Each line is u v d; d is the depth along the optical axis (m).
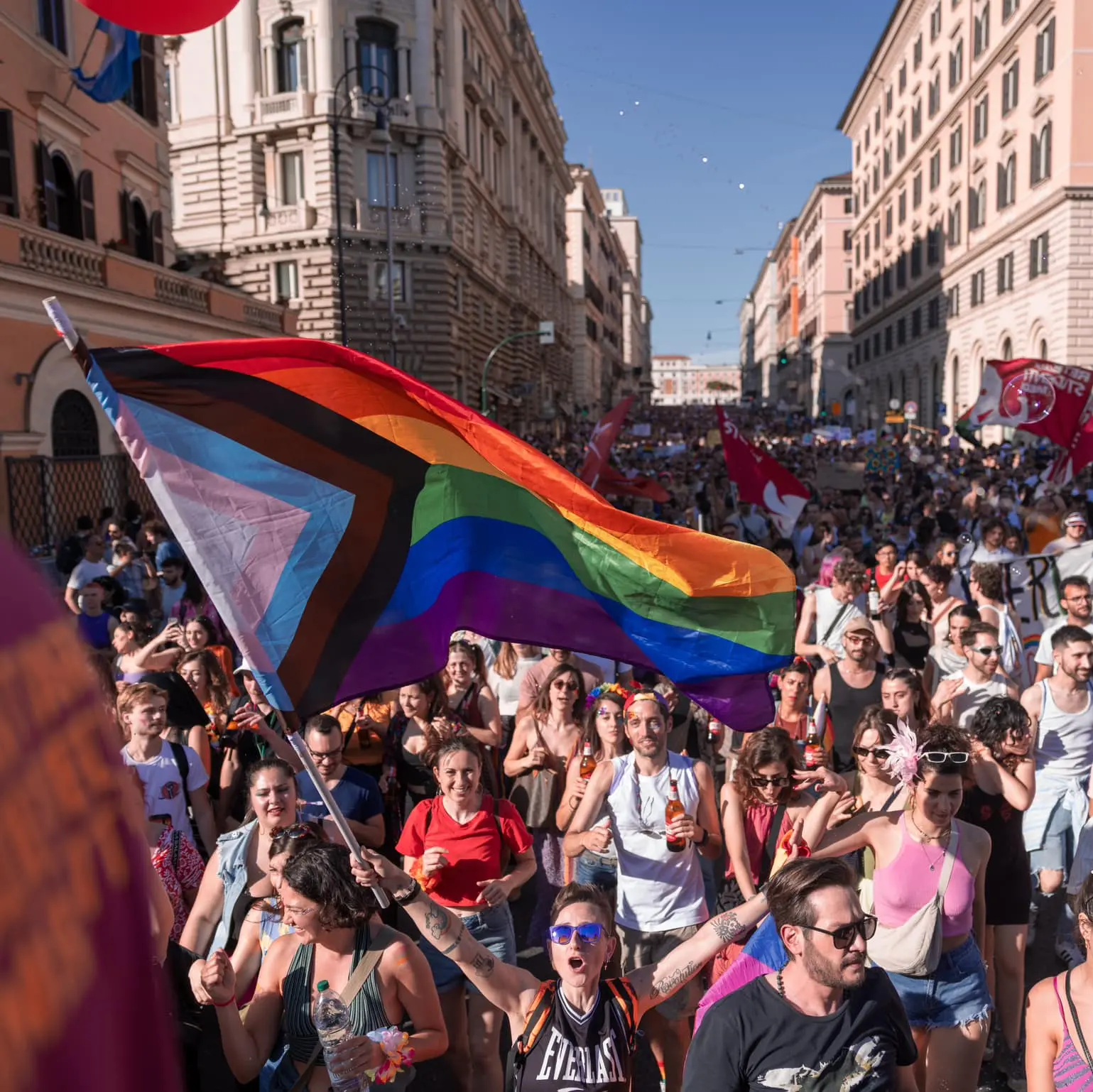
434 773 6.04
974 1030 4.09
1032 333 38.84
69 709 0.39
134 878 0.40
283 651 3.66
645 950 4.78
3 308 14.80
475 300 41.34
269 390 3.90
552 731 6.25
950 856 4.13
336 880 3.57
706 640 4.40
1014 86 40.50
